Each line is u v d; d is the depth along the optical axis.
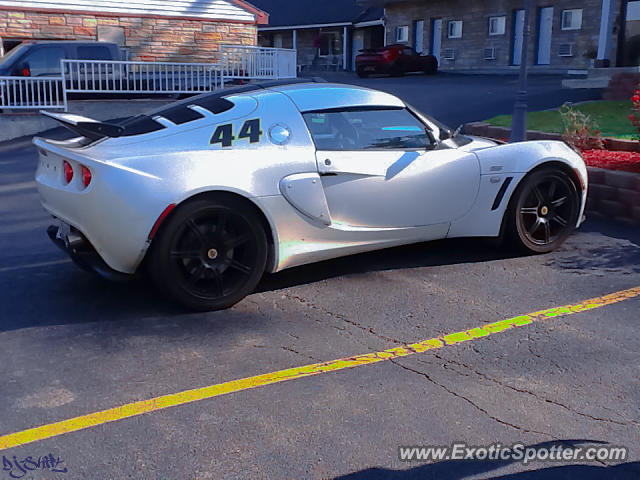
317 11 37.94
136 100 16.61
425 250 5.97
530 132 10.31
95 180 4.18
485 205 5.51
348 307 4.62
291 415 3.18
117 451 2.89
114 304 4.66
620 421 3.13
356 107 5.08
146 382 3.51
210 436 3.01
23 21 18.23
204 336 4.12
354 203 4.95
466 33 29.75
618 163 8.14
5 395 3.37
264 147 4.65
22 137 14.49
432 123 5.40
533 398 3.35
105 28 19.31
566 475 2.74
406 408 3.25
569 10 25.84
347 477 2.72
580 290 4.93
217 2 20.66
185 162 4.36
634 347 3.95
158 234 4.29
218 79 18.45
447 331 4.20
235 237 4.52
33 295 4.85
